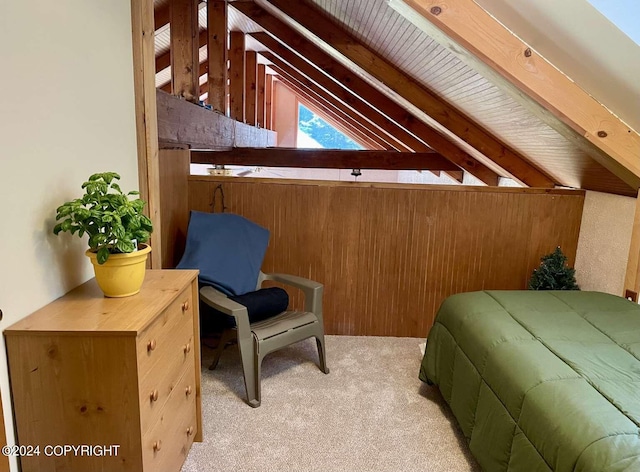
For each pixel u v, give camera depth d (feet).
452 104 9.60
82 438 4.09
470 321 6.38
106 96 5.47
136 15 6.11
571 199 9.48
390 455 6.04
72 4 4.66
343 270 9.90
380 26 7.78
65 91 4.59
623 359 4.98
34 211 4.16
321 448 6.14
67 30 4.58
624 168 6.60
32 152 4.09
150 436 4.33
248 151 15.90
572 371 4.72
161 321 4.57
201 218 8.50
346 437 6.39
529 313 6.33
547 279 8.73
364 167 15.79
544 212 9.55
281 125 34.04
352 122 24.47
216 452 6.00
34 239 4.17
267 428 6.55
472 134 10.18
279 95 33.68
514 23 5.46
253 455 5.96
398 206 9.55
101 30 5.30
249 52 19.19
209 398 7.31
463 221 9.61
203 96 20.44
